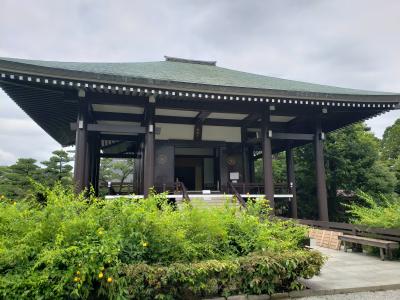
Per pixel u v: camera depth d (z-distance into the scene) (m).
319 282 5.68
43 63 9.92
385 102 12.45
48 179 17.44
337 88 14.73
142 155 13.92
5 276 3.62
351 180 19.48
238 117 14.87
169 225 4.56
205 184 16.52
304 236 6.52
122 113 13.66
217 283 4.53
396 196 20.14
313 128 14.06
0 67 8.69
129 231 4.41
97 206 4.81
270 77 17.47
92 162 14.23
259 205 6.24
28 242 3.96
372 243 8.14
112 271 3.87
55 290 3.67
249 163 17.36
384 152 30.84
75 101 11.12
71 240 4.04
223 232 5.01
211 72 16.61
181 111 13.78
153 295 4.08
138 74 11.44
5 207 4.54
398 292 5.32
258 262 4.65
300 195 21.73
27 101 11.54
